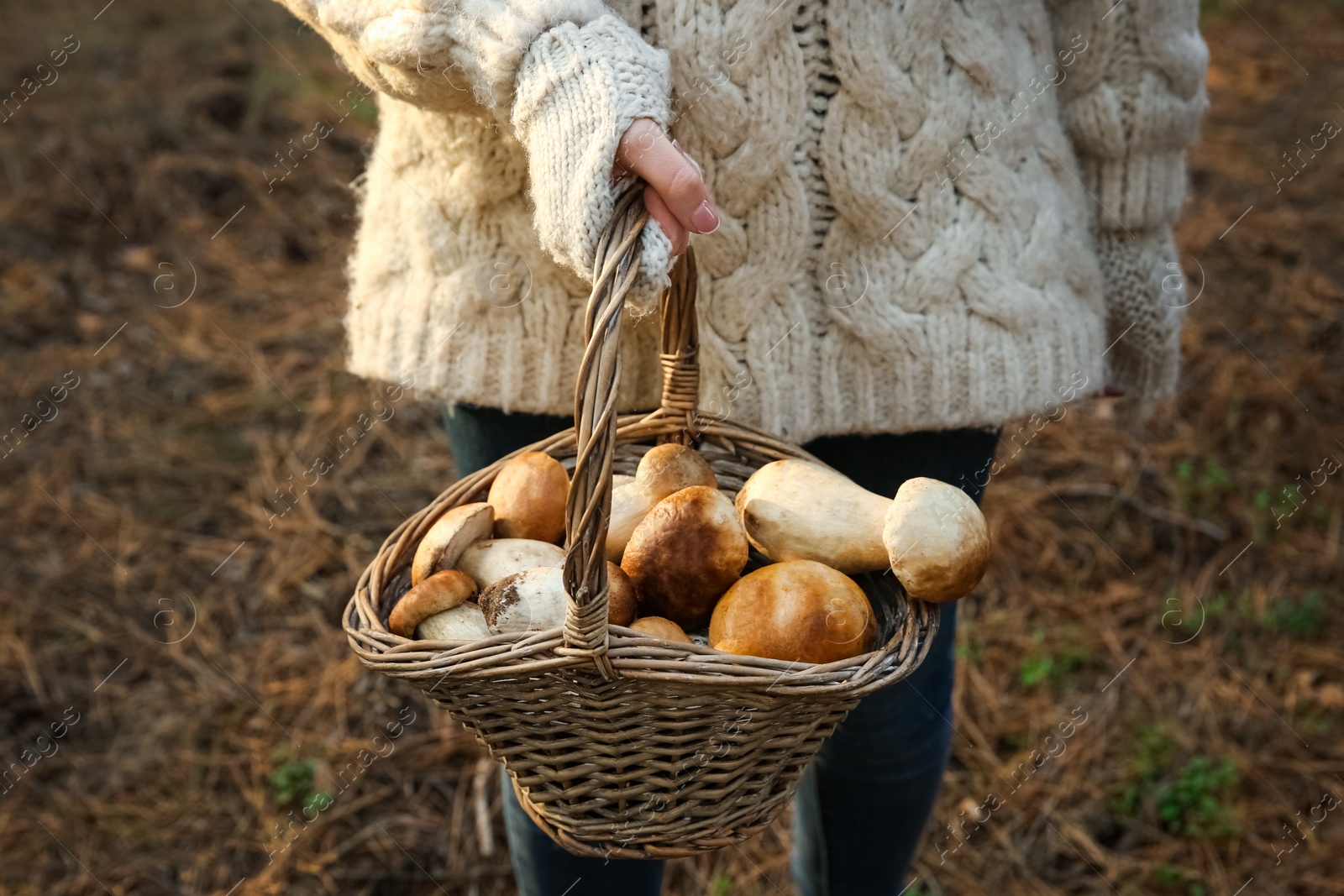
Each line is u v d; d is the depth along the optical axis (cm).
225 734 199
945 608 144
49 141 347
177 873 182
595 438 111
